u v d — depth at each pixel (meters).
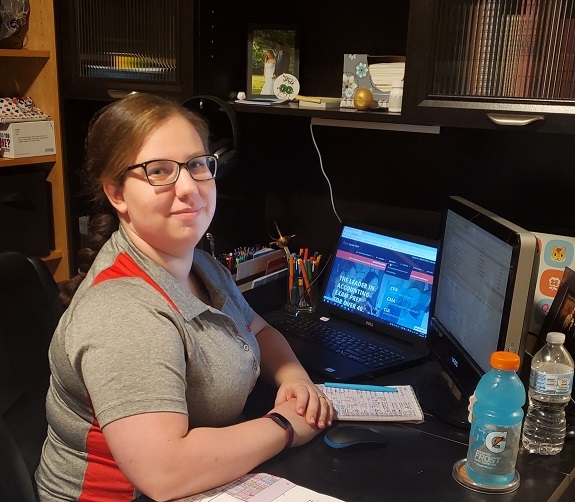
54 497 1.24
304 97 1.89
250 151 2.14
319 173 2.16
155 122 1.19
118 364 1.07
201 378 1.21
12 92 2.22
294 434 1.26
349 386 1.53
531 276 1.24
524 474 1.22
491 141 1.84
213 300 1.37
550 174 1.77
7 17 2.09
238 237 2.16
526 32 1.43
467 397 1.43
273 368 1.52
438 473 1.22
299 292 2.10
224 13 1.94
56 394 1.25
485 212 1.42
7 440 1.17
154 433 1.05
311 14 2.02
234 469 1.13
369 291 1.94
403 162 2.01
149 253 1.24
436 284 1.70
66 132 2.15
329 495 1.14
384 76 1.75
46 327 1.41
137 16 1.92
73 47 2.05
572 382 1.32
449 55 1.52
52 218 2.27
